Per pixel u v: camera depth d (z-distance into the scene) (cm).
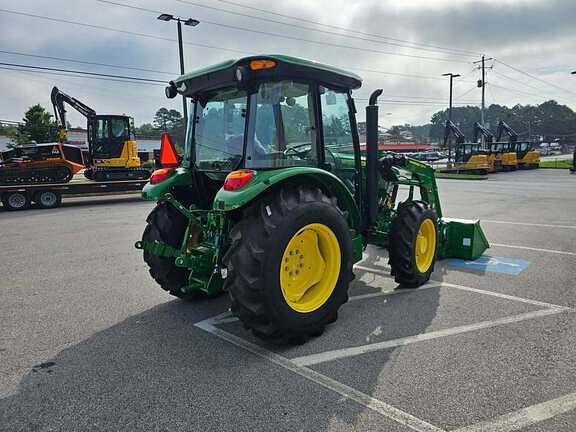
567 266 564
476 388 281
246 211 341
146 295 488
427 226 507
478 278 519
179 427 249
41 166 1532
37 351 350
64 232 916
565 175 2523
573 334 359
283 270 339
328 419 253
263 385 291
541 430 240
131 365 323
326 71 384
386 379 295
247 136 359
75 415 262
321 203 354
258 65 339
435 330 373
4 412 267
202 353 341
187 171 439
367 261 609
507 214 1027
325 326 383
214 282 375
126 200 1662
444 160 4600
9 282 544
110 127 1680
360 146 472
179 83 416
